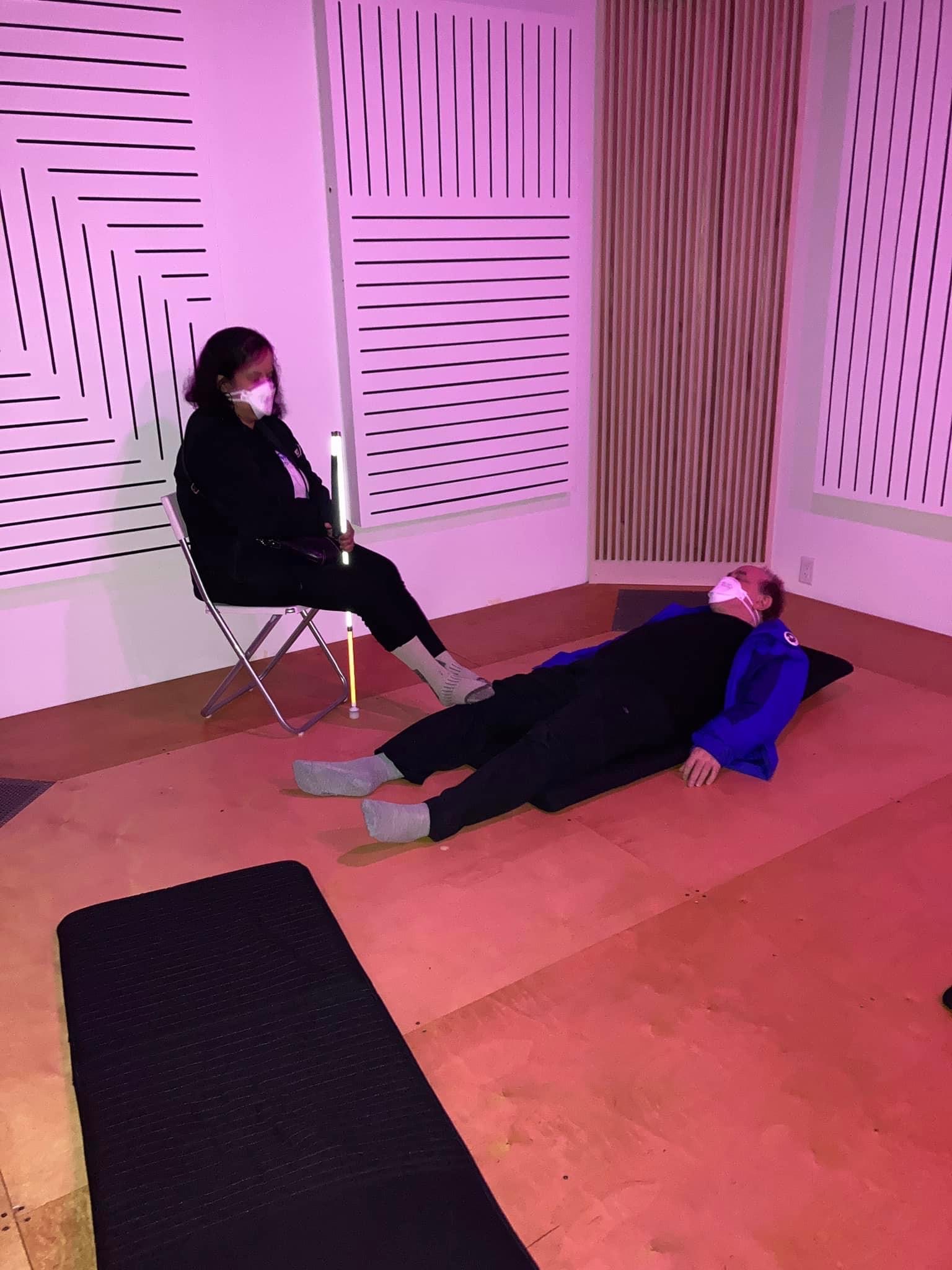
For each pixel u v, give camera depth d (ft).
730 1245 5.18
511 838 8.89
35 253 10.44
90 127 10.42
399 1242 4.97
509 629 14.11
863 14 12.70
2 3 9.70
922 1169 5.59
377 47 11.78
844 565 14.88
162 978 6.93
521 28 12.80
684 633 9.84
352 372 12.71
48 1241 5.31
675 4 13.12
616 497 15.64
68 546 11.37
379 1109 5.79
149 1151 5.49
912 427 13.42
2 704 11.60
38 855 8.80
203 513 10.44
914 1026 6.63
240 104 11.29
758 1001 6.86
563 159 13.73
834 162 13.53
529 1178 5.56
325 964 7.06
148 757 10.57
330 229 12.31
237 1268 4.83
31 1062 6.50
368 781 9.41
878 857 8.49
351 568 10.47
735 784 9.75
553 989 7.00
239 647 10.77
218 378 10.25
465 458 14.06
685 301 14.39
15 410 10.69
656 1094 6.11
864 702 11.57
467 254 13.21
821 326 14.26
